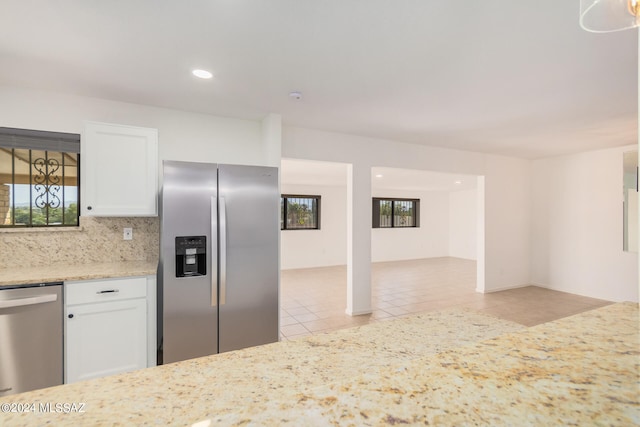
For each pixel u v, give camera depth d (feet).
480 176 17.25
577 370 2.02
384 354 3.21
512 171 18.10
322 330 11.87
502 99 8.96
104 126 7.95
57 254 8.38
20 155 8.26
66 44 6.04
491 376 1.97
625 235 12.07
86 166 7.77
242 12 5.08
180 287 7.75
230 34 5.73
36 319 6.45
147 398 2.20
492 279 17.44
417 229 32.30
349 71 7.23
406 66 6.98
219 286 8.09
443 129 12.12
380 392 1.82
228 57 6.59
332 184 27.12
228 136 10.55
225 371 2.73
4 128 7.94
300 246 26.91
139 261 9.09
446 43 6.03
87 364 6.91
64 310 6.73
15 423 1.79
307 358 3.07
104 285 7.10
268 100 9.05
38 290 6.49
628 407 1.62
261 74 7.39
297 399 1.76
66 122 8.51
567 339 2.54
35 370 6.44
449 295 16.93
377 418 1.58
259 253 8.66
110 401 2.12
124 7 4.94
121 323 7.25
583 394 1.75
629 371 2.00
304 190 27.20
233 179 8.39
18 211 8.21
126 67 7.02
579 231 16.55
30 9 4.95
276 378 2.64
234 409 2.10
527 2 4.83
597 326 2.84
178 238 7.75
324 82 7.83
